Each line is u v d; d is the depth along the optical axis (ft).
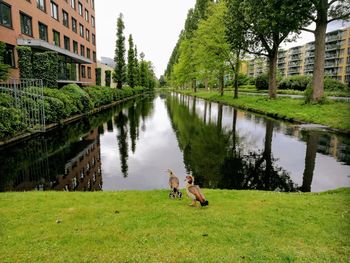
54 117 52.42
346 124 46.52
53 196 17.58
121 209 14.97
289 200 16.75
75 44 114.01
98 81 146.92
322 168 27.81
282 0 60.23
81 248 10.76
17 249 10.70
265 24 64.03
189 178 15.61
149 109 96.78
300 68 293.84
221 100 122.83
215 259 9.96
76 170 28.07
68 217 13.82
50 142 40.75
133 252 10.45
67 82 86.43
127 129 53.62
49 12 84.79
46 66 66.28
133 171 27.89
